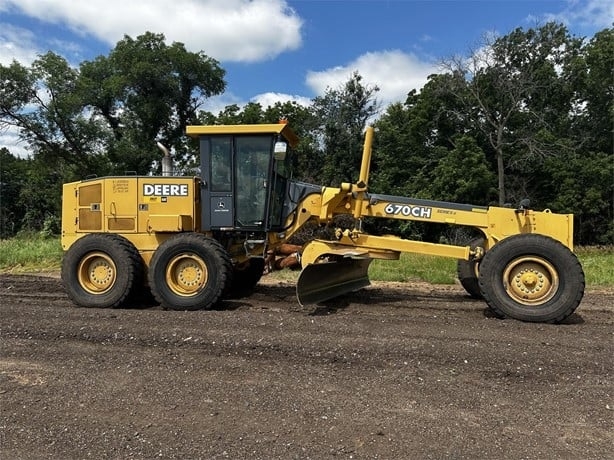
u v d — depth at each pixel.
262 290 9.25
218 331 5.58
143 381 4.30
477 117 28.73
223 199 7.68
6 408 3.84
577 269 6.20
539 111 29.70
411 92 33.19
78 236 8.02
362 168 7.46
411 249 7.24
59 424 3.58
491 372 4.41
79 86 29.89
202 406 3.82
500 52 27.98
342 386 4.16
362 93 29.33
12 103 28.72
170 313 6.70
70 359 4.86
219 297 7.13
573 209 27.08
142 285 7.74
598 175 27.02
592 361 4.63
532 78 28.25
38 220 38.78
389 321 6.21
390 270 11.67
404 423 3.54
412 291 9.16
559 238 6.78
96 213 7.90
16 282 10.52
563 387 4.14
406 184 29.17
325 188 7.69
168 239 7.38
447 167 26.67
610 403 3.86
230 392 4.05
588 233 28.23
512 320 6.38
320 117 29.88
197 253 7.16
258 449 3.22
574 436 3.38
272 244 7.98
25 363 4.78
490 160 28.97
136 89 31.23
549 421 3.59
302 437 3.36
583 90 30.47
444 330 5.70
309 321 6.11
